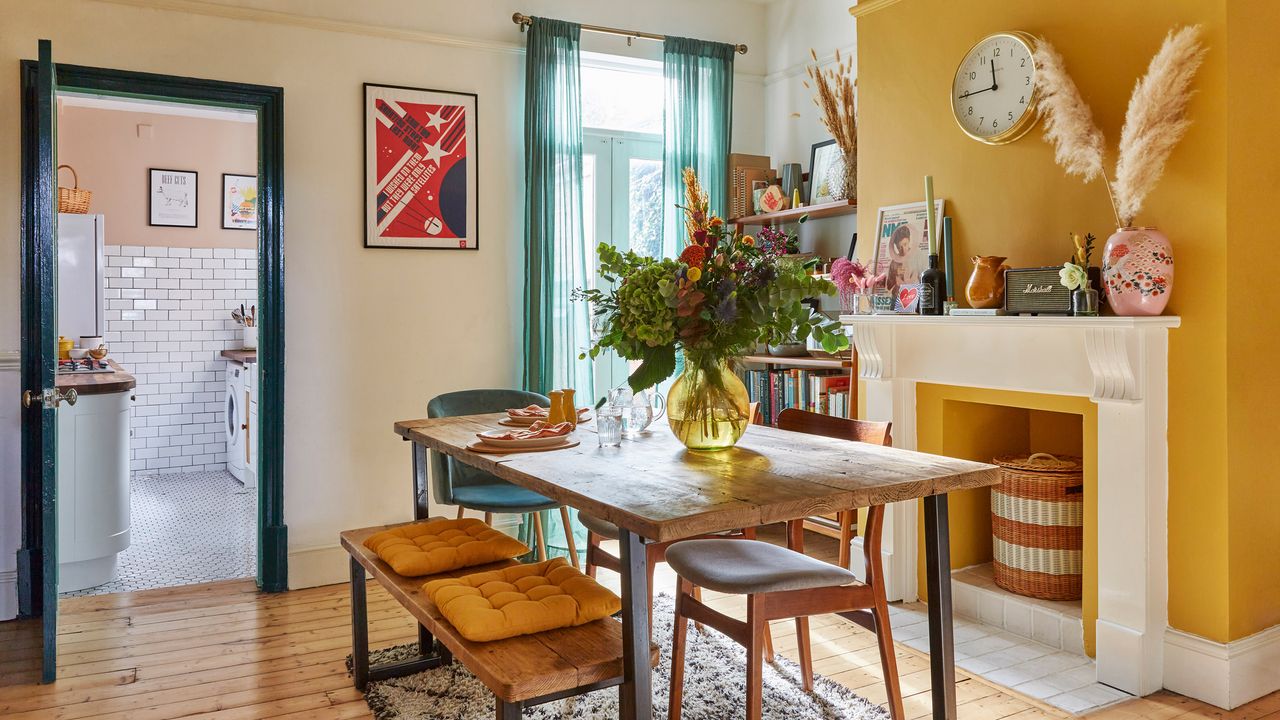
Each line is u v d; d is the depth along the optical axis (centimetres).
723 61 501
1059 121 287
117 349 685
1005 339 319
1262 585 278
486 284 451
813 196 469
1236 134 265
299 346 411
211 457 723
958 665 307
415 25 429
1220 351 266
